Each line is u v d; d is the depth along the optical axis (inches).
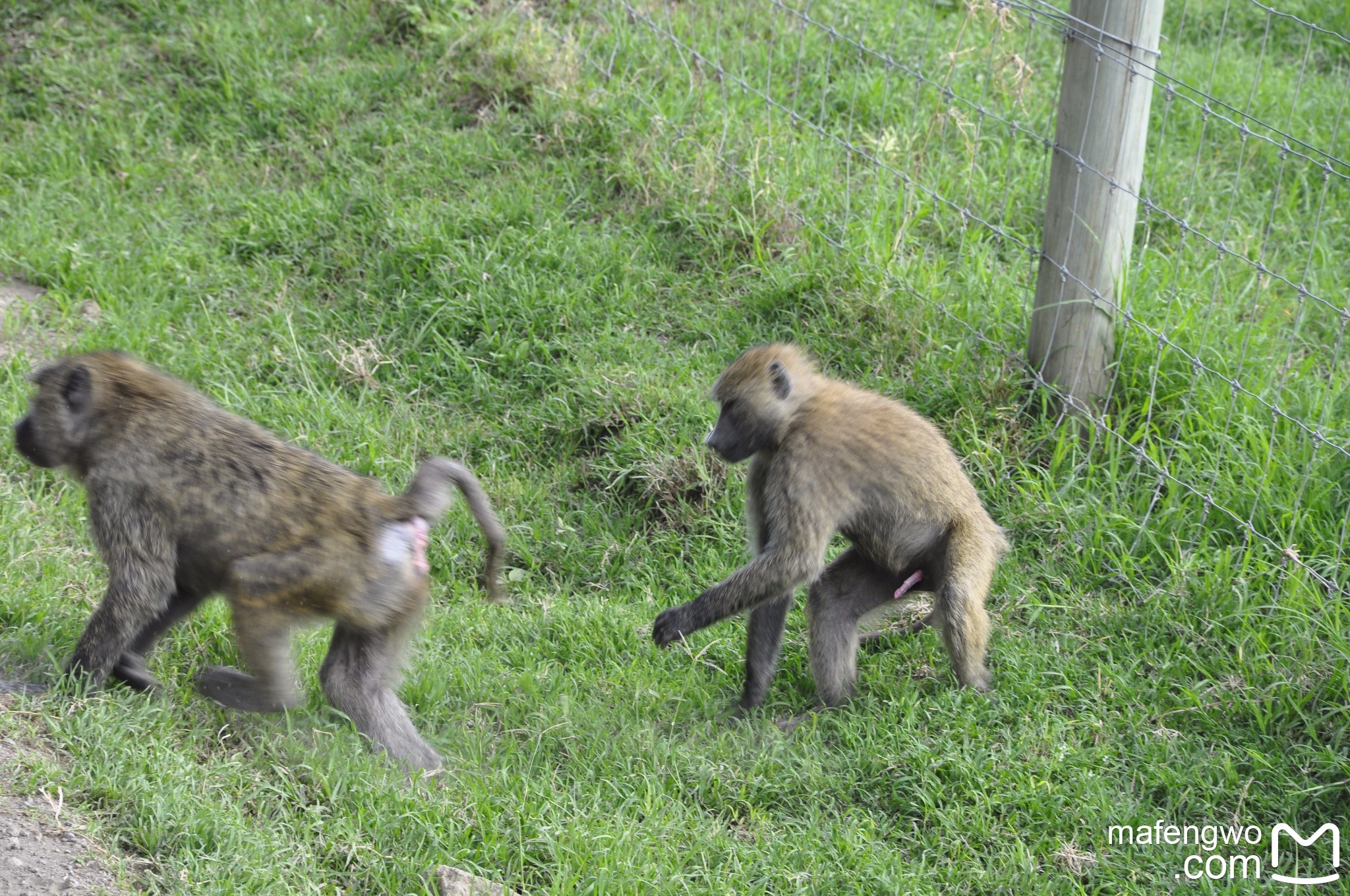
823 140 330.3
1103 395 247.0
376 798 157.5
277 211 300.7
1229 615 207.6
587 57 336.5
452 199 302.7
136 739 155.9
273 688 166.6
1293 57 444.5
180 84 341.1
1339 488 225.0
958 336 262.2
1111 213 237.8
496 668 198.4
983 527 200.2
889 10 403.5
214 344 264.2
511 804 162.7
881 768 181.2
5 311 262.7
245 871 140.8
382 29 359.3
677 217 292.7
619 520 242.4
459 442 253.0
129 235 293.7
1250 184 359.3
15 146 318.7
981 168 334.3
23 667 169.6
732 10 382.9
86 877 134.0
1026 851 166.9
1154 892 164.1
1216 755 185.3
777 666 211.8
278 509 161.8
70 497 219.3
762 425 196.1
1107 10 228.7
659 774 178.7
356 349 266.7
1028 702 194.7
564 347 267.7
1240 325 270.5
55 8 359.3
